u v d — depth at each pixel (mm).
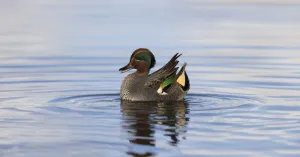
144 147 11469
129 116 13742
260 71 19062
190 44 23609
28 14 31391
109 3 36375
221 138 12016
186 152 11172
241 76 18391
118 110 14367
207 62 20484
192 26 28062
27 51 22312
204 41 24281
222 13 32406
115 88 17047
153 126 12891
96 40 24516
